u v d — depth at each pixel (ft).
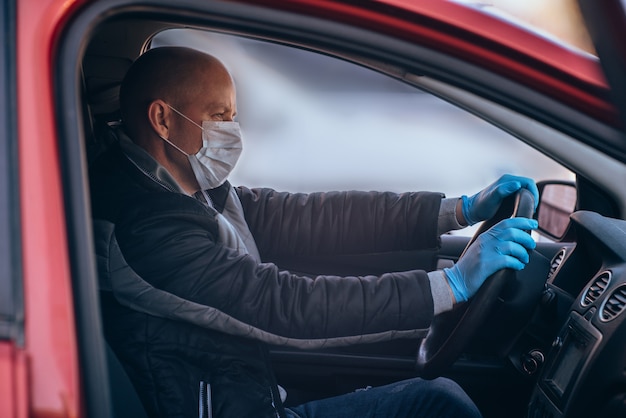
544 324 6.96
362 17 3.89
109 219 5.61
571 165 7.06
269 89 30.09
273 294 5.65
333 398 6.75
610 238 6.31
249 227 7.79
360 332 5.68
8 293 3.43
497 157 24.38
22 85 3.51
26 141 3.49
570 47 4.01
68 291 3.48
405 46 3.95
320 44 3.95
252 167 23.13
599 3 3.51
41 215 3.47
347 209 7.75
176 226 5.65
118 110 7.30
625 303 5.68
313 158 24.57
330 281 5.73
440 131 27.07
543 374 6.23
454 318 6.21
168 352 5.62
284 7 3.85
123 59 7.32
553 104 4.01
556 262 7.43
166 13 3.78
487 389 7.86
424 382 6.73
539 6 3.94
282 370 8.31
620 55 3.53
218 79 5.96
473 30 3.94
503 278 5.79
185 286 5.59
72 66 3.58
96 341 3.58
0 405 3.34
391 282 5.72
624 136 4.02
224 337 5.79
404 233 7.60
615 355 5.55
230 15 3.83
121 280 5.54
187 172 6.07
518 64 3.98
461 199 7.41
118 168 5.77
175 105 5.87
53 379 3.41
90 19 3.63
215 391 5.69
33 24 3.54
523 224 5.87
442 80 4.02
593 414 5.67
